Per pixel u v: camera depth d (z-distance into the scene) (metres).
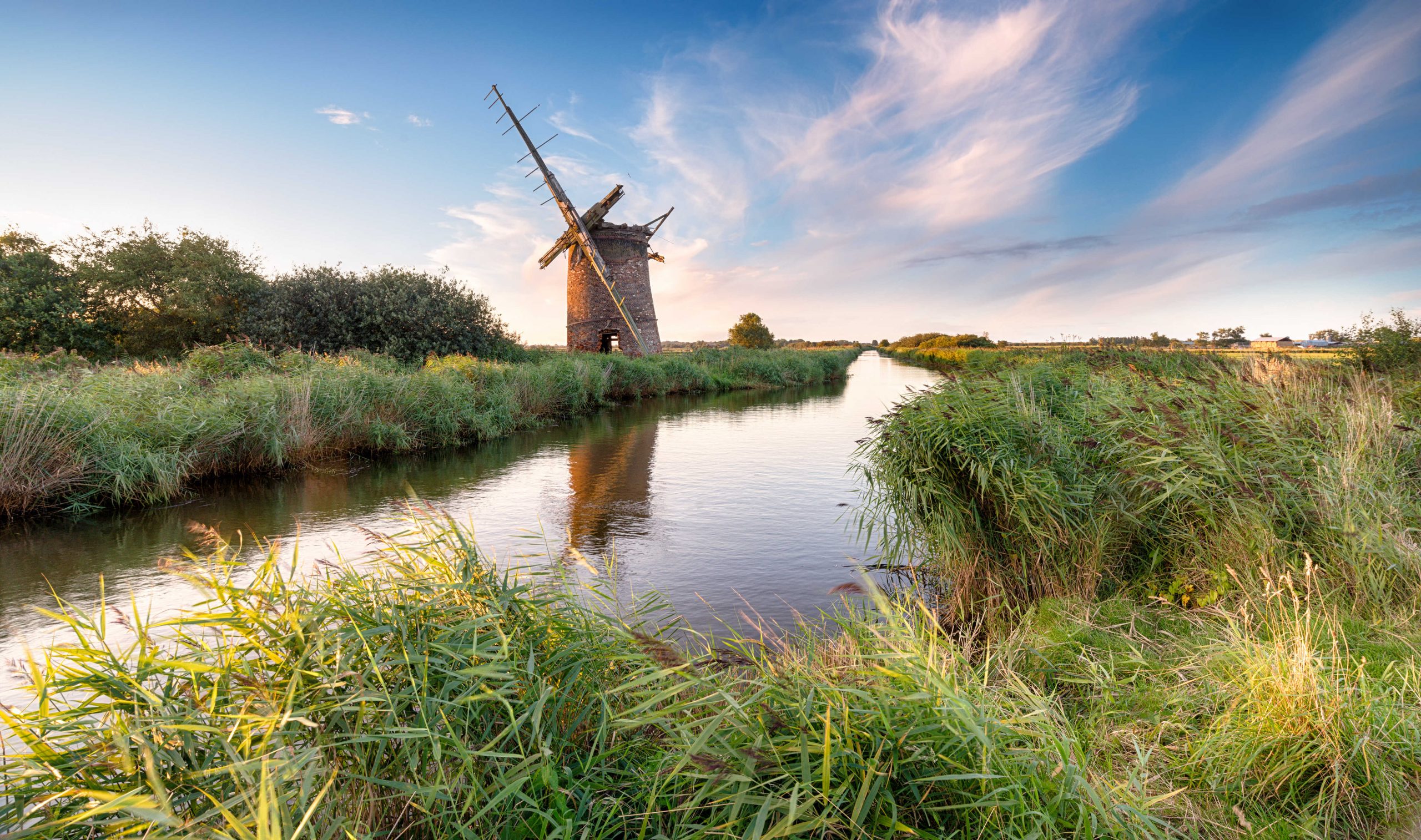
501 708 2.64
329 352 21.33
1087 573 5.19
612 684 3.00
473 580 2.98
